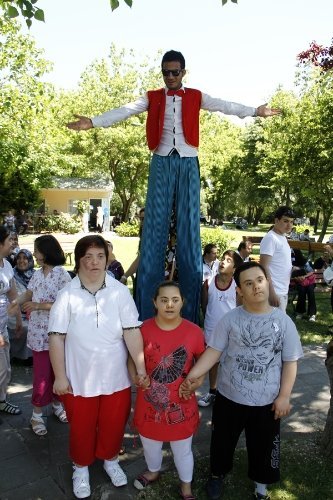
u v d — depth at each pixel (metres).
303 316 8.50
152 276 4.07
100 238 3.09
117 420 3.13
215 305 4.45
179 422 3.00
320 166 14.88
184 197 3.96
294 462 3.56
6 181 24.73
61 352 3.01
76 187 31.77
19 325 4.49
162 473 3.40
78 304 3.00
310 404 4.66
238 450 3.75
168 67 3.75
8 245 3.97
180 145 3.89
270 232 4.65
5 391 4.25
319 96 14.05
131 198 34.66
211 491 3.14
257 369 2.89
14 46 12.31
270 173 22.69
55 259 3.87
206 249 5.57
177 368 3.00
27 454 3.62
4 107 11.94
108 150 30.38
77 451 3.10
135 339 3.05
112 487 3.22
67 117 24.84
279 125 16.22
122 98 29.53
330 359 3.73
